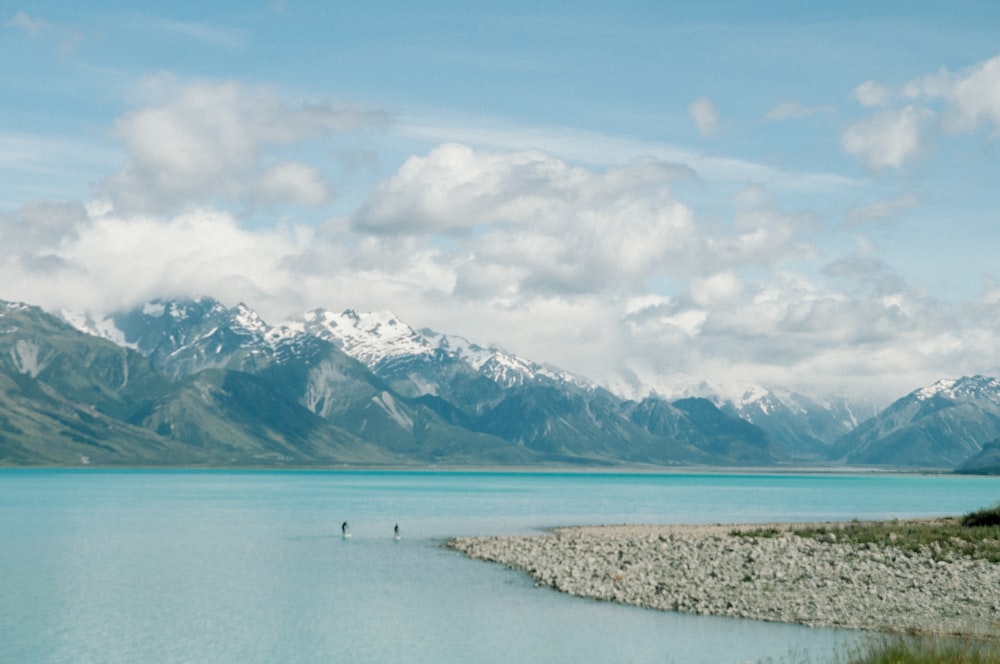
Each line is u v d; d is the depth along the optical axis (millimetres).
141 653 54938
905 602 61562
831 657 49219
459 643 55688
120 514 167375
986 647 41031
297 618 63688
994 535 88812
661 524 142000
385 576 81688
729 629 56844
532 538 110500
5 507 188375
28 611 66875
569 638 56094
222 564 91125
